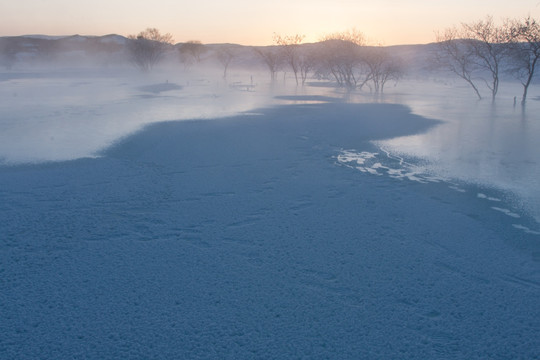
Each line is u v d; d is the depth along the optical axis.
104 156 12.81
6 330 4.45
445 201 9.10
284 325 4.58
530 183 10.57
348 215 8.10
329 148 14.55
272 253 6.39
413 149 14.63
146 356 4.06
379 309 4.91
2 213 7.99
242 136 16.39
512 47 32.88
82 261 6.08
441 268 5.98
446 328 4.57
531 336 4.43
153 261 6.10
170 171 11.14
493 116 23.80
